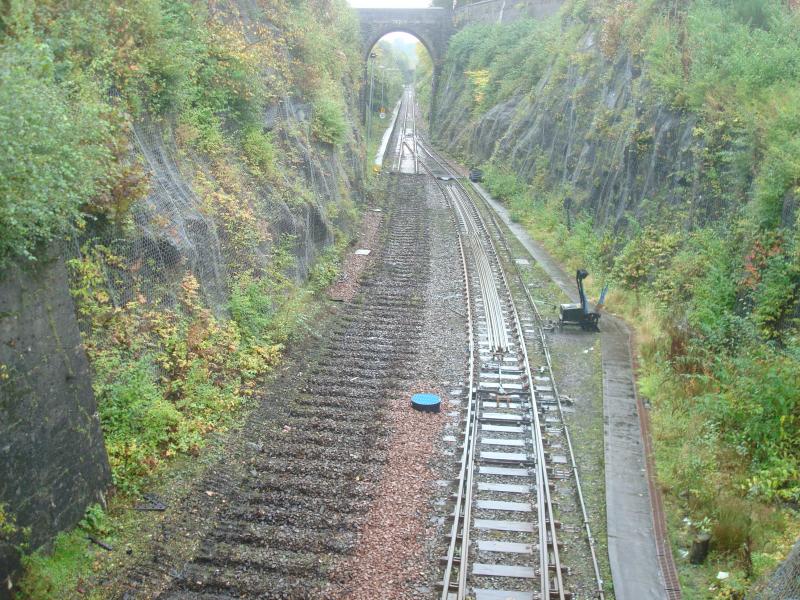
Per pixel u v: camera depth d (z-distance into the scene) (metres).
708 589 8.67
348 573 8.73
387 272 23.41
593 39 33.88
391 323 18.41
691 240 18.73
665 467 11.57
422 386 14.54
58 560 8.34
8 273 7.76
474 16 65.12
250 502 10.16
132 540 9.02
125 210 11.04
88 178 9.02
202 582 8.48
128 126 11.93
